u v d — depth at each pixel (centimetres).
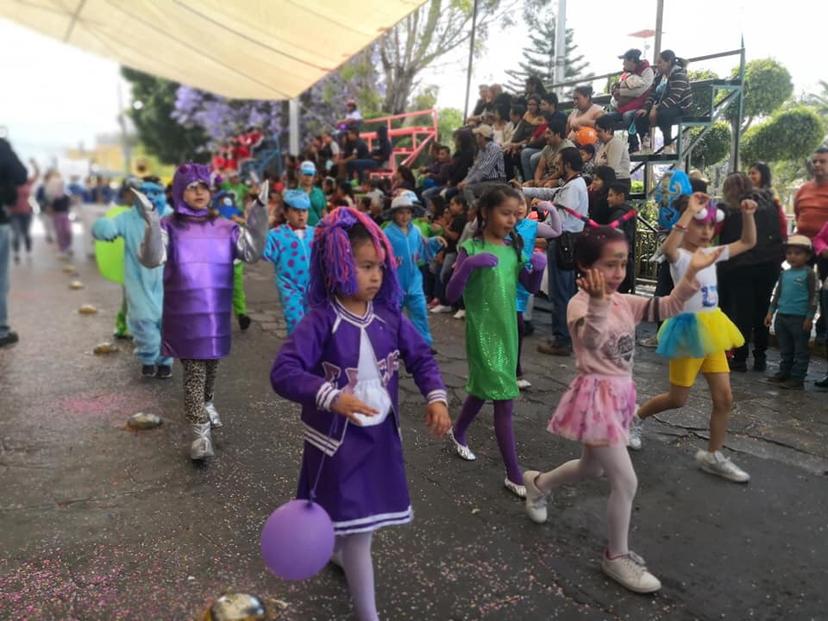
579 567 299
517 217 374
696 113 818
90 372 615
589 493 371
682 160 789
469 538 322
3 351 693
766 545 318
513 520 341
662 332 386
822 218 611
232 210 935
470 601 274
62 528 329
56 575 288
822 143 891
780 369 575
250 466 405
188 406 410
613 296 307
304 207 522
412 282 599
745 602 275
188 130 3278
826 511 351
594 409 287
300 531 211
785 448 432
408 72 1538
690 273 292
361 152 1288
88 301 1009
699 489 375
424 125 1577
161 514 345
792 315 555
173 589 280
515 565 300
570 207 596
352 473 231
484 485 381
